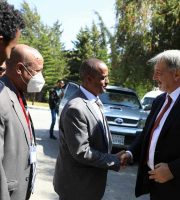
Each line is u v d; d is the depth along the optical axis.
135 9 8.26
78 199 2.03
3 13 1.32
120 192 3.94
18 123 1.56
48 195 3.63
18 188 1.58
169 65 2.01
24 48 1.77
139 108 6.60
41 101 29.94
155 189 2.16
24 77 1.76
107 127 2.27
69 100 2.13
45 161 5.32
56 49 33.25
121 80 9.70
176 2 7.69
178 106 1.98
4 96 1.49
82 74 2.18
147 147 2.23
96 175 2.07
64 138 2.09
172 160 1.98
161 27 8.04
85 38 32.97
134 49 8.85
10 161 1.51
